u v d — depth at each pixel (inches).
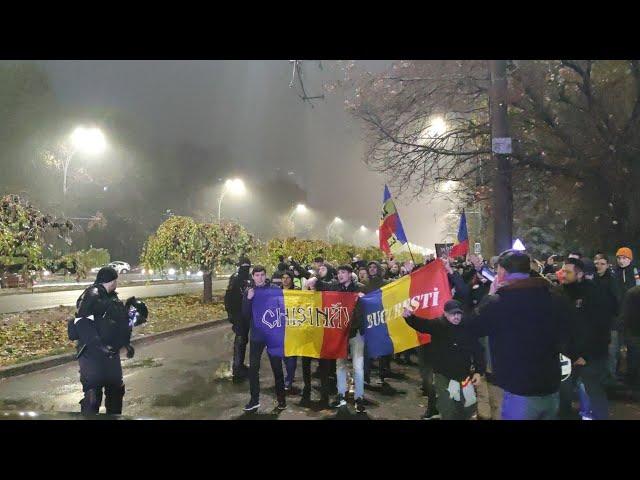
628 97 478.3
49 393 318.0
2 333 464.4
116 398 212.7
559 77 449.1
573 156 460.8
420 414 272.5
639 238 476.1
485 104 504.4
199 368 389.4
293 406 290.7
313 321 283.4
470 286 340.5
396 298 277.0
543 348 149.0
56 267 577.6
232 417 266.4
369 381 348.5
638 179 454.3
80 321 204.7
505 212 333.4
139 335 510.6
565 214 571.8
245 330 354.3
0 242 470.3
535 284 153.4
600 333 215.3
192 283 1427.2
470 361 202.5
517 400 149.6
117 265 1977.1
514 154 448.1
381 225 345.1
